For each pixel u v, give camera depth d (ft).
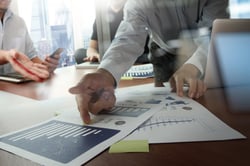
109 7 3.20
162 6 2.91
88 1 4.27
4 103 2.26
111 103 1.77
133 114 1.64
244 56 2.07
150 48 3.05
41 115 1.81
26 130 1.49
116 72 2.16
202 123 1.43
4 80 3.39
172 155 1.09
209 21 2.41
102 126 1.46
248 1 2.37
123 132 1.35
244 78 2.13
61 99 2.25
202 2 2.62
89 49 4.32
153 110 1.70
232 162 1.01
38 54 5.59
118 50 2.45
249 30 1.99
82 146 1.21
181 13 2.82
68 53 4.64
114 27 3.15
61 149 1.19
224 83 2.17
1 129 1.56
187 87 2.12
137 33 2.78
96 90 1.83
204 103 1.82
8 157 1.20
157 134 1.30
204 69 2.23
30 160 1.11
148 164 1.03
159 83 2.56
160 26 2.96
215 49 2.13
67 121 1.59
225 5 2.43
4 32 5.45
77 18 5.85
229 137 1.24
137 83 2.74
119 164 1.05
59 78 3.39
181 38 2.83
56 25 7.70
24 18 6.77
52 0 7.61
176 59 2.74
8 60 3.78
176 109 1.70
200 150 1.12
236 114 1.57
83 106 1.67
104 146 1.20
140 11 2.90
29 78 3.37
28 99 2.39
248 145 1.15
